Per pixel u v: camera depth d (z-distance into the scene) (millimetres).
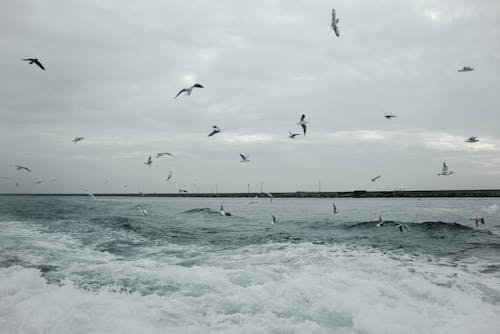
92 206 59594
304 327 8008
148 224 28297
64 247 17031
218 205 77562
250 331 7758
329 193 154875
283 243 19297
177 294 9977
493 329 7836
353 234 23344
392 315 8469
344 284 10617
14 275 11266
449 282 11180
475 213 47344
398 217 40312
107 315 8297
